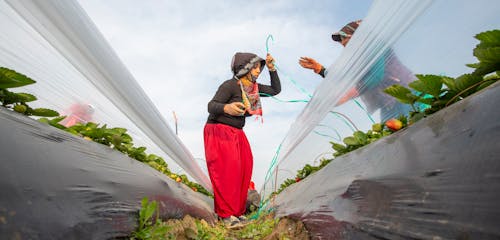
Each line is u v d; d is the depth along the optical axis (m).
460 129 1.61
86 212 1.78
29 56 2.65
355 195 2.42
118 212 2.11
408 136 2.16
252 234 5.35
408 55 2.98
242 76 6.84
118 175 2.59
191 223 4.28
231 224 6.38
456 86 2.05
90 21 2.73
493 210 1.13
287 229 4.08
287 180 8.27
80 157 2.24
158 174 4.40
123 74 3.21
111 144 3.92
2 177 1.41
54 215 1.54
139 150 4.42
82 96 3.52
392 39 2.63
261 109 7.06
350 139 3.83
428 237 1.37
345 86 3.55
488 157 1.30
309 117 5.17
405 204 1.65
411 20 2.35
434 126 1.91
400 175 1.87
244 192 6.91
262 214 8.23
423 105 3.23
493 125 1.39
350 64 3.43
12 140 1.67
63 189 1.73
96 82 3.01
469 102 1.72
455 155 1.51
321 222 2.85
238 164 6.56
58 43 2.39
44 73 2.91
